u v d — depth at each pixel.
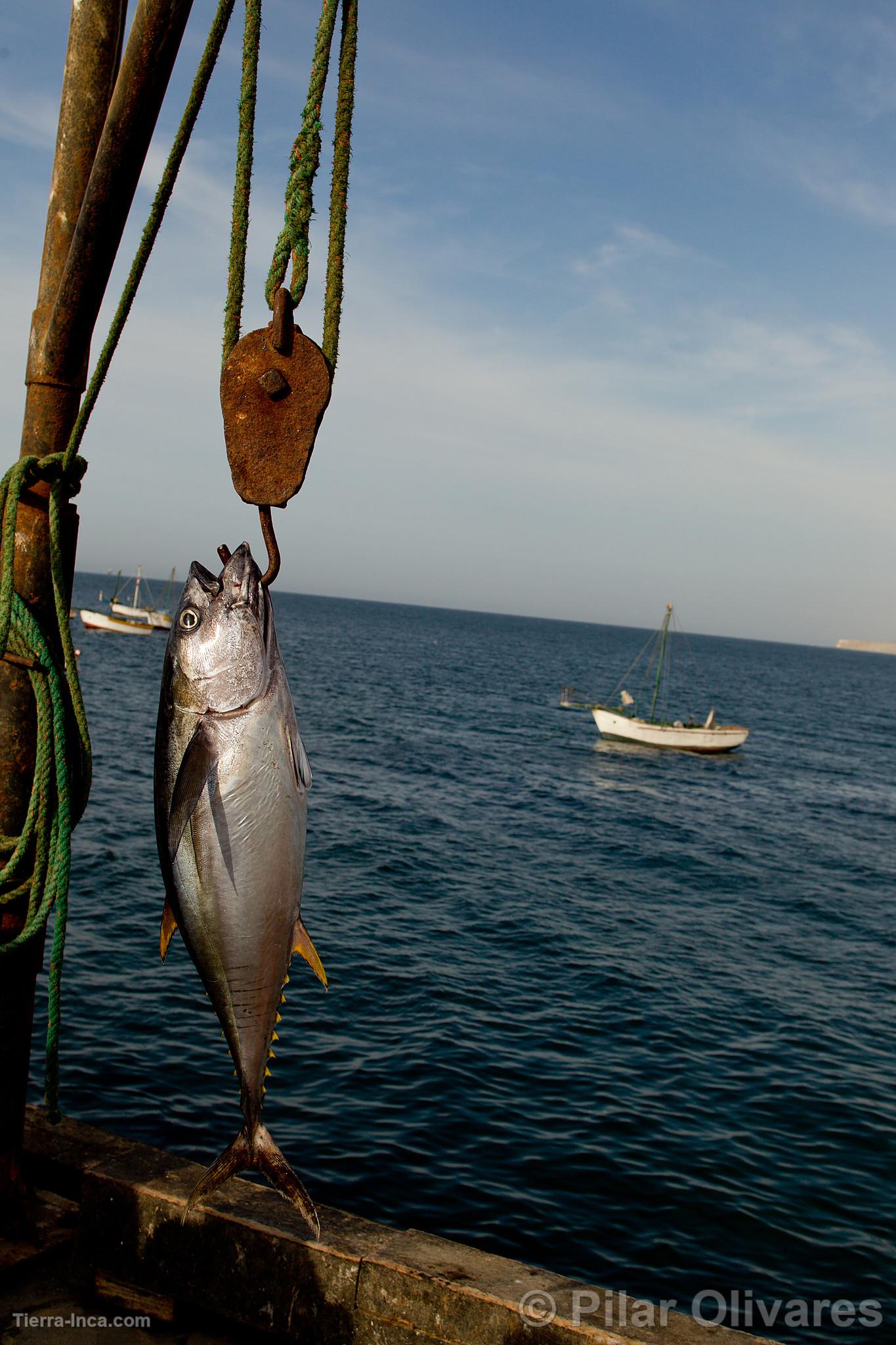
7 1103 3.88
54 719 3.51
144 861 17.58
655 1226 8.31
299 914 2.93
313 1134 9.27
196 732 2.79
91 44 3.51
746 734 45.47
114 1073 9.88
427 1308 3.50
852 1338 7.09
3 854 3.62
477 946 15.23
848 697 110.00
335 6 2.75
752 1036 12.67
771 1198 8.88
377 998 12.69
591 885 19.95
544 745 42.41
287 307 2.79
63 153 3.54
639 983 14.25
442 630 189.88
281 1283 3.65
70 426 3.63
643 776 36.62
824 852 25.75
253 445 2.84
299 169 2.78
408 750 36.62
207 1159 8.55
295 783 2.86
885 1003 14.45
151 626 82.62
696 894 20.12
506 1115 9.96
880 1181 9.31
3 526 3.50
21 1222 3.98
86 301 3.38
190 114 2.90
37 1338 3.59
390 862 19.86
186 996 11.88
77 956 12.80
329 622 169.62
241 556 2.87
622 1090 10.79
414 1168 8.84
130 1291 3.81
